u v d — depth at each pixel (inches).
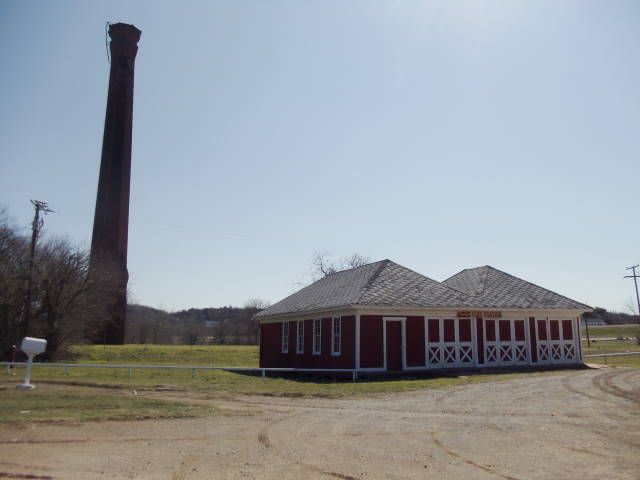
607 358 1497.3
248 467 345.1
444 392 760.3
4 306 1581.0
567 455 380.5
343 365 1061.8
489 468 346.3
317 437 444.1
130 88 2507.4
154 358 1777.8
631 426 488.7
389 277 1182.9
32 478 310.5
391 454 384.2
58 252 1724.9
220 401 665.0
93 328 1942.7
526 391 754.2
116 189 2363.4
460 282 1440.7
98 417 514.9
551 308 1258.0
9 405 573.0
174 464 349.7
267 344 1462.8
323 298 1234.6
